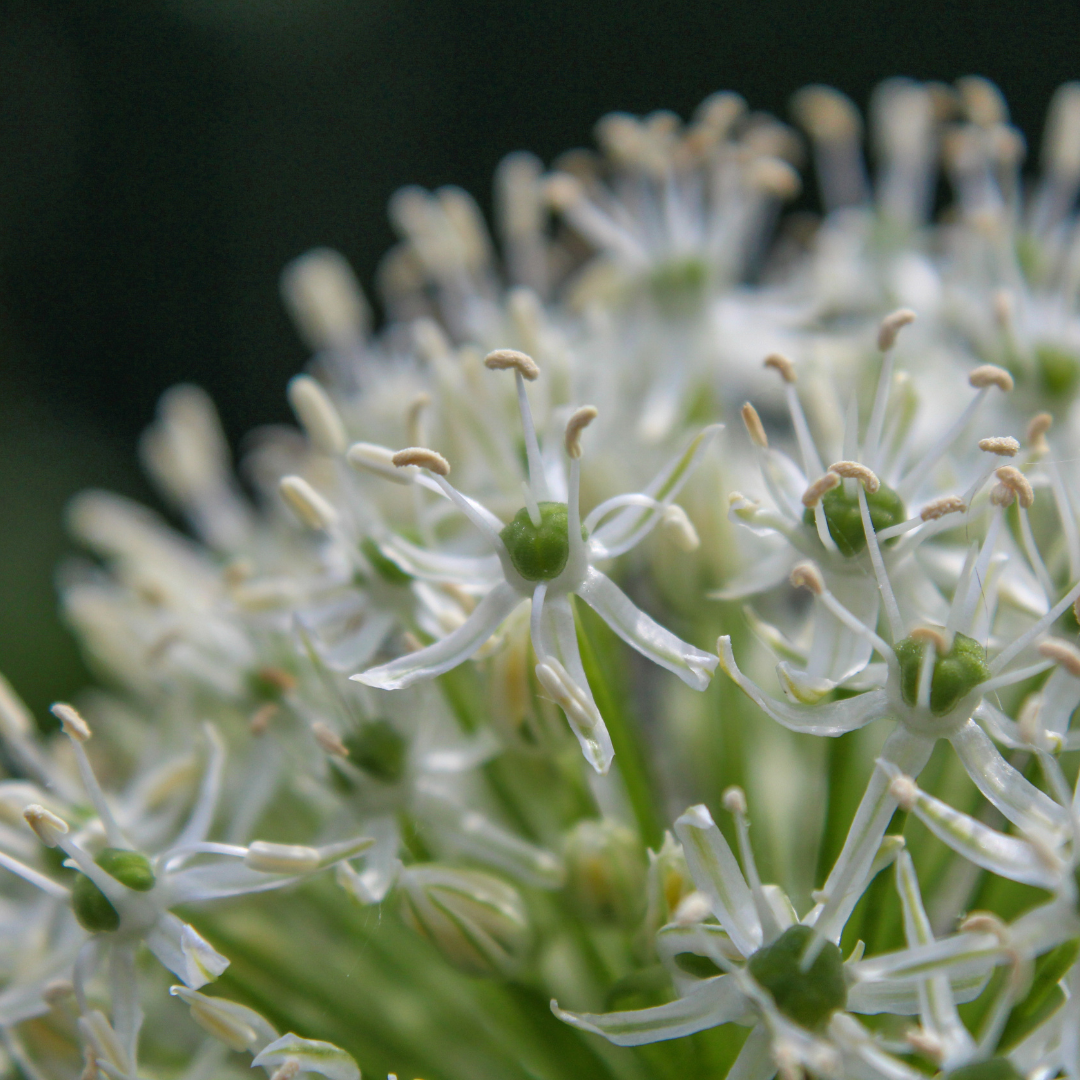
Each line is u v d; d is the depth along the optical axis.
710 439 0.24
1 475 0.41
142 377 0.50
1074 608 0.23
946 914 0.24
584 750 0.23
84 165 0.50
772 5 0.49
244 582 0.25
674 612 0.25
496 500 0.25
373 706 0.24
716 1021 0.23
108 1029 0.23
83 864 0.23
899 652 0.23
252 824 0.25
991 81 0.48
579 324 0.27
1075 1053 0.22
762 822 0.25
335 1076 0.23
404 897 0.24
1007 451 0.23
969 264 0.27
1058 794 0.23
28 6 0.49
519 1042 0.24
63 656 0.35
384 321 0.50
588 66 0.51
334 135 0.51
